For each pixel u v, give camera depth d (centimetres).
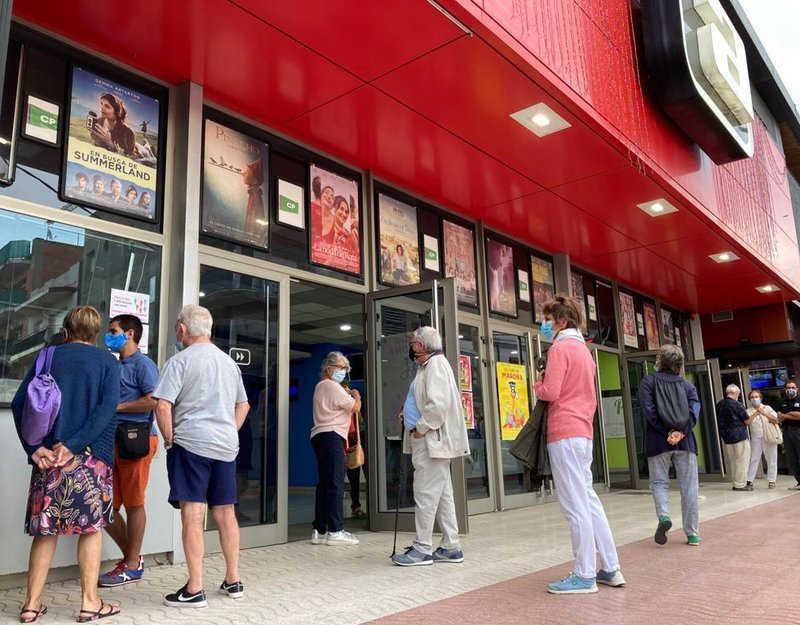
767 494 925
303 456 1373
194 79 512
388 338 629
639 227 897
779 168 1398
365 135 614
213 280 518
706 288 1261
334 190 647
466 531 559
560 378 360
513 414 848
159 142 501
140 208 478
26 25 432
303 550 496
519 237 929
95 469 304
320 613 307
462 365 784
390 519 597
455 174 708
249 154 566
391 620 293
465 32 463
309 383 1394
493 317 851
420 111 573
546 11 546
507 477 820
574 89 569
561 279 999
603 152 663
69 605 328
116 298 452
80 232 441
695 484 497
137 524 382
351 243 656
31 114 426
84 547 303
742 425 1009
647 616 293
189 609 317
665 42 727
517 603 322
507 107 569
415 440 443
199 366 338
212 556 469
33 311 409
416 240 745
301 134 609
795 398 1023
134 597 344
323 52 482
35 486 296
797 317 1537
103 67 473
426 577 389
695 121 784
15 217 410
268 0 422
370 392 629
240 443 522
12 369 393
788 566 402
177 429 334
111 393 309
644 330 1256
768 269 1146
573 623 285
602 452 1046
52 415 290
